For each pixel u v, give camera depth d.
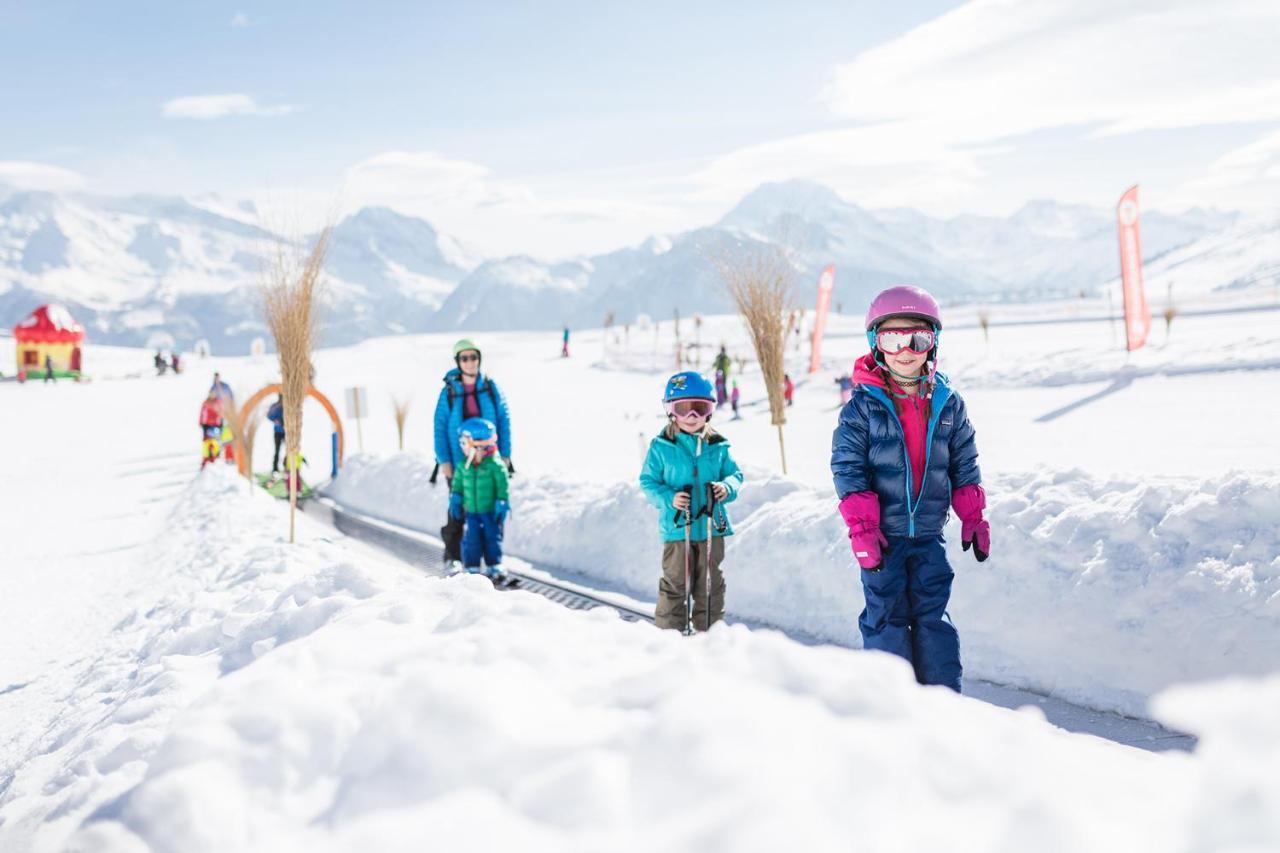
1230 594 3.51
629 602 5.86
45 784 2.75
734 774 1.45
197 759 2.00
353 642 2.59
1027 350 24.69
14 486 15.83
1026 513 4.40
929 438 3.28
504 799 1.61
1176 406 13.48
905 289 3.25
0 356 61.28
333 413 12.77
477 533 6.63
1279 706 1.43
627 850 1.38
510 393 28.86
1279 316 34.06
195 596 5.82
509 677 2.01
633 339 56.72
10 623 6.82
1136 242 19.19
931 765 1.46
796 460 12.18
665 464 4.57
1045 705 3.71
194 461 18.08
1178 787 1.38
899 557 3.32
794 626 5.09
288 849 1.64
